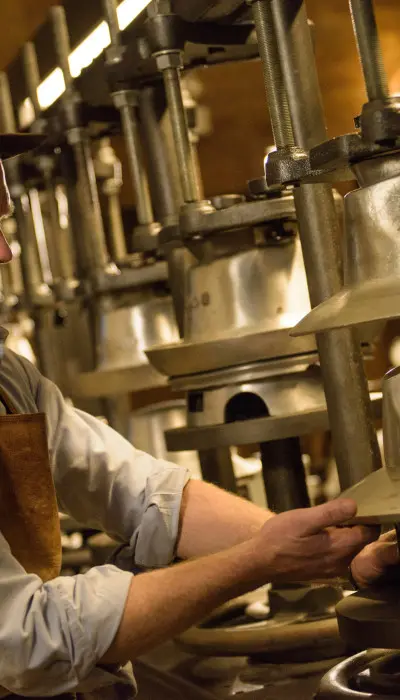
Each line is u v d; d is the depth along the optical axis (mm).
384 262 1283
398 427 1352
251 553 1453
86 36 2797
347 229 1346
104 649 1464
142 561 1861
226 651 1947
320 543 1428
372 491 1389
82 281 2959
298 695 1782
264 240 2170
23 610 1471
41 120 2957
